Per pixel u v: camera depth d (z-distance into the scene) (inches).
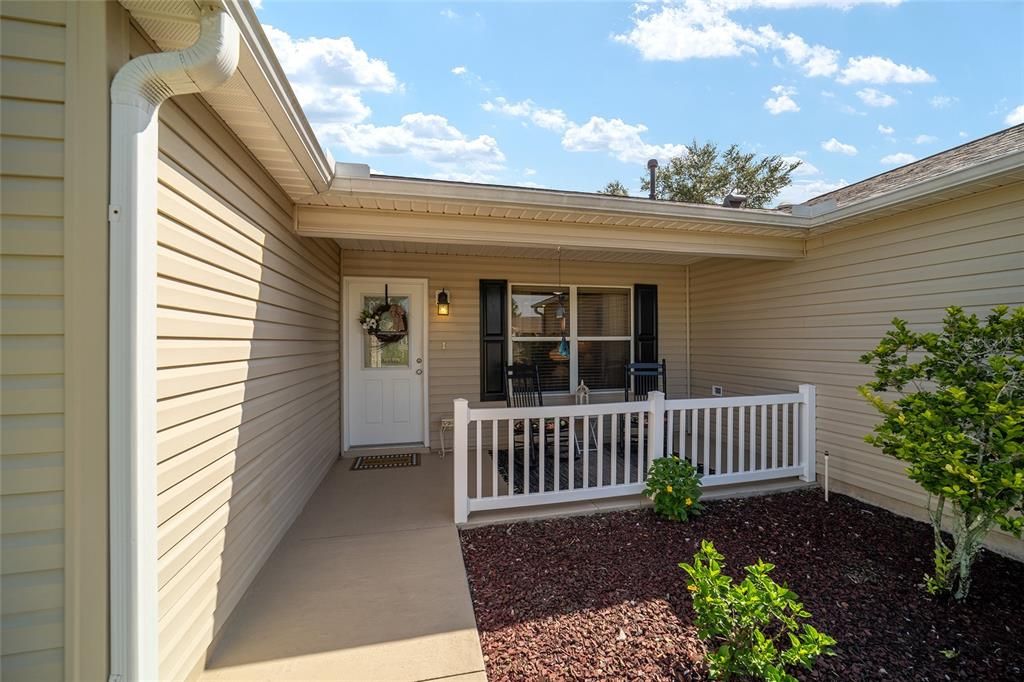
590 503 137.3
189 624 65.1
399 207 127.3
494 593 90.4
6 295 48.1
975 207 114.5
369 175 113.6
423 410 203.2
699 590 69.7
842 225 148.3
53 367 49.3
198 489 68.3
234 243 81.6
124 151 49.5
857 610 86.7
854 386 148.4
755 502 143.6
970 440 83.2
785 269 178.9
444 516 129.0
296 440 126.0
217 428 74.9
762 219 147.8
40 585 49.1
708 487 152.6
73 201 48.9
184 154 63.9
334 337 180.4
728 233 159.5
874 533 120.5
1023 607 88.2
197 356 67.8
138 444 50.7
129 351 49.9
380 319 195.8
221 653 72.6
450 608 85.3
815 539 116.7
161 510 57.9
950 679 69.2
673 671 68.9
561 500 132.6
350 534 117.1
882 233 139.1
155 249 54.1
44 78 48.6
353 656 72.3
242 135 81.7
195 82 52.6
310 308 141.3
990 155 129.3
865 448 144.7
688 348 243.4
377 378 200.5
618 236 150.9
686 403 145.3
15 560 48.4
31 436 48.8
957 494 80.5
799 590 93.1
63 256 49.2
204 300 70.1
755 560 105.2
